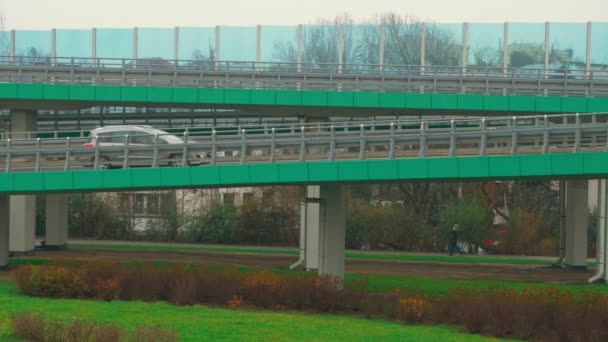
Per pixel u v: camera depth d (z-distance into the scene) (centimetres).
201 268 5631
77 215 10462
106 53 8444
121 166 5888
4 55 8281
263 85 7756
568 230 7719
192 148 5644
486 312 4453
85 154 5706
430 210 10794
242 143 5512
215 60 8156
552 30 8056
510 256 9288
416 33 8244
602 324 4291
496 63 8144
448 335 4284
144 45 8381
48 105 7981
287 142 5459
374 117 8088
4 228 6788
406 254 9069
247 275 5362
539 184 11112
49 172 5691
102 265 5631
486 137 5234
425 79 7962
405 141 5362
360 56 8262
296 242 10006
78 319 3959
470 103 7569
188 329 4250
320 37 8269
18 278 5403
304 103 7625
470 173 5162
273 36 8269
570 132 5138
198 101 7712
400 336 4200
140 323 4344
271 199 10212
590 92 7650
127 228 10400
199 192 10662
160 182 5566
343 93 7612
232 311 4838
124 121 8750
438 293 5484
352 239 9894
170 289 5250
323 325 4462
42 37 8519
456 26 8188
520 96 7525
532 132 5125
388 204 10575
